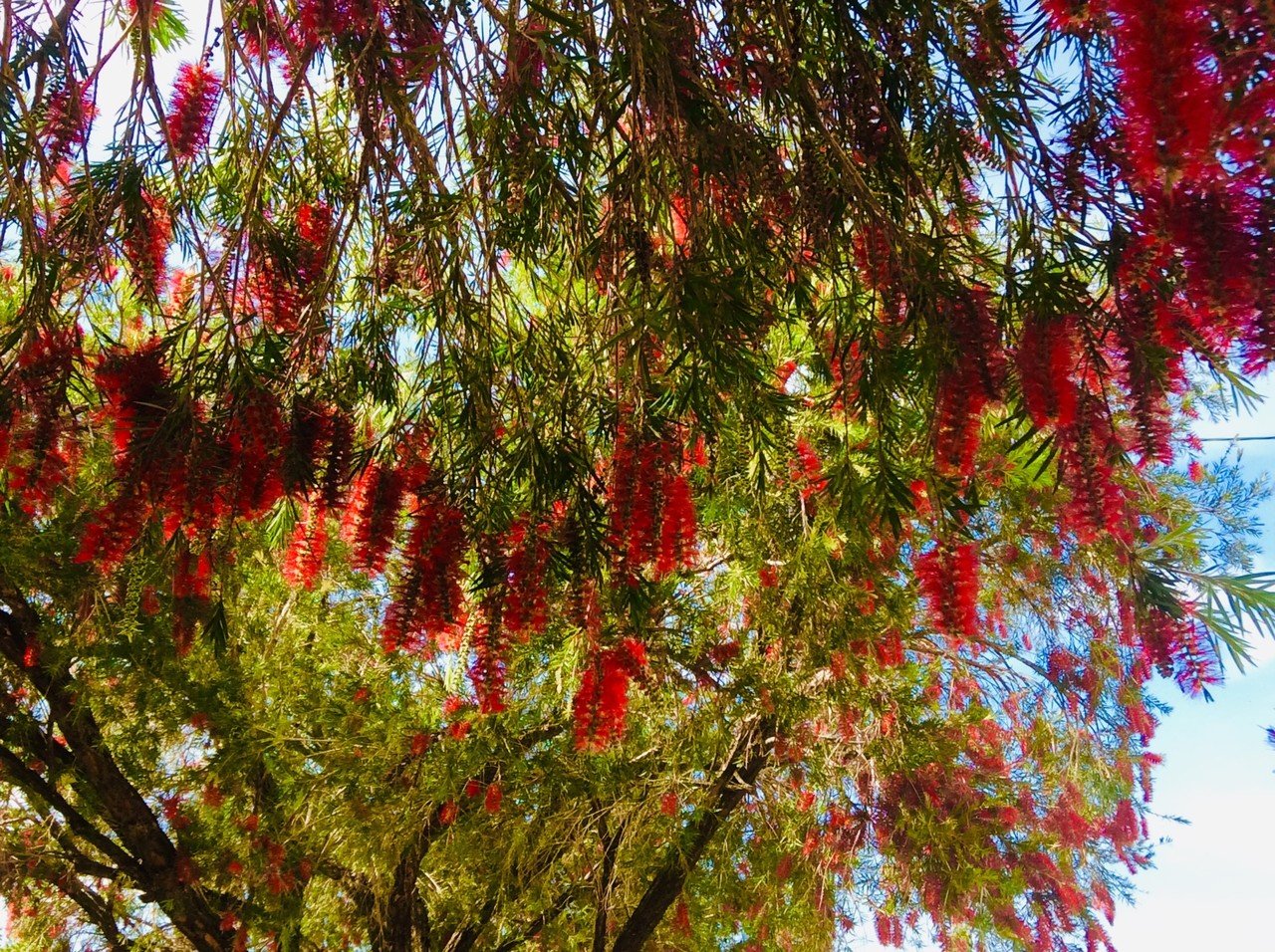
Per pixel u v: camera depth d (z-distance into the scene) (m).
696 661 4.75
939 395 1.81
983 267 1.96
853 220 2.10
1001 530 4.80
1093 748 5.64
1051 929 5.93
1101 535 1.90
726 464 3.31
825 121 2.22
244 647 5.90
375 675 5.71
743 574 4.02
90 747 5.93
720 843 6.25
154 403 2.12
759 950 6.61
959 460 1.75
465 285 2.42
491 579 2.14
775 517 3.86
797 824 5.59
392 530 2.16
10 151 2.15
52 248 2.31
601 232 2.36
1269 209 1.34
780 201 2.27
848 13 2.14
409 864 6.12
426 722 5.71
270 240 2.49
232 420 2.09
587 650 2.55
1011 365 1.86
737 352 1.99
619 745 4.94
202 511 2.02
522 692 5.01
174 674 5.39
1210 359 1.57
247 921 5.78
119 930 6.61
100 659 5.18
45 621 5.51
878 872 6.05
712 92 2.18
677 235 2.73
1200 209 1.38
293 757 5.66
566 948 6.46
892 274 1.95
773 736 5.47
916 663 5.50
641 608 2.26
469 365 2.41
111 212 2.31
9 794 6.35
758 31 2.36
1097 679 5.51
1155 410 1.68
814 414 3.11
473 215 2.31
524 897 6.06
